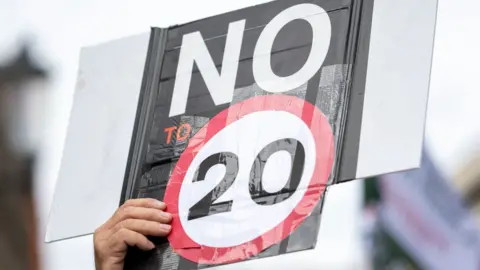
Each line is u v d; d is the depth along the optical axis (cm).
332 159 406
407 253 909
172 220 431
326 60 425
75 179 466
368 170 398
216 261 416
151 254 431
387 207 917
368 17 421
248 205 417
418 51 405
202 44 459
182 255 424
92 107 475
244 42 448
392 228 915
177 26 469
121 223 434
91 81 480
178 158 443
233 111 438
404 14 414
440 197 925
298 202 407
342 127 409
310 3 439
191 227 426
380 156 398
